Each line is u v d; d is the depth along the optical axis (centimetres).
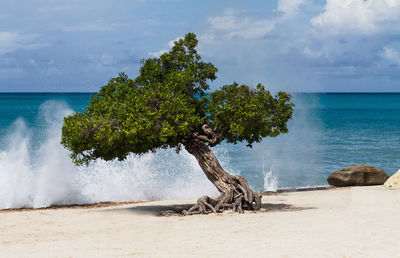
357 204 1581
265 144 4159
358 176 2394
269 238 970
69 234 1115
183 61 1562
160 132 1380
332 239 945
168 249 889
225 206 1484
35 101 16975
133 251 880
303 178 2706
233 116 1494
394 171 2888
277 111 1541
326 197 1855
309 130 5600
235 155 3516
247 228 1113
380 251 833
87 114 1508
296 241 930
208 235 1034
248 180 2641
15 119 6756
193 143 1547
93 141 1441
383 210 1398
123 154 1561
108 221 1320
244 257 801
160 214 1488
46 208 1888
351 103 18075
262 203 1702
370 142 4341
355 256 796
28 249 926
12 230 1181
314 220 1212
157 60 1582
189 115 1427
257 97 1505
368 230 1046
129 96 1470
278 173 2842
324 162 3222
